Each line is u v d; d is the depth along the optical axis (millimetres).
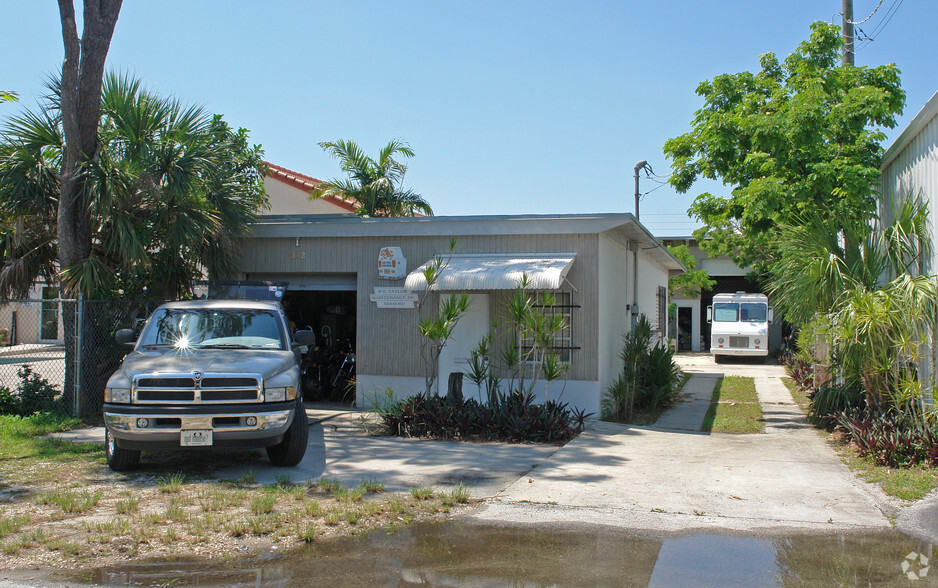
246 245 13914
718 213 15445
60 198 11445
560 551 5453
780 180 13289
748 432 11102
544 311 11328
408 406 10570
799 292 10320
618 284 14234
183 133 12312
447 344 12664
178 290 13102
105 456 8578
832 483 7453
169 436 7340
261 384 7582
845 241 10344
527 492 7109
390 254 12930
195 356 8062
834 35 14844
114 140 12094
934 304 8570
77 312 11219
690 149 15062
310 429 10977
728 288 36344
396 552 5422
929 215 9594
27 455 8586
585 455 9000
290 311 16359
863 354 9102
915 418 8398
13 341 25344
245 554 5316
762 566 5125
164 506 6473
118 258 12242
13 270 11875
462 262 12227
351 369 14164
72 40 11250
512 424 10102
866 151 13242
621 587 4770
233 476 7719
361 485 7191
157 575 4914
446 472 7992
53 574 4898
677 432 11031
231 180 13664
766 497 6922
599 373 12188
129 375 7516
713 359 31344
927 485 7094
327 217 13867
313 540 5637
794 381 19281
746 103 14461
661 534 5848
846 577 4910
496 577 4945
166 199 11805
